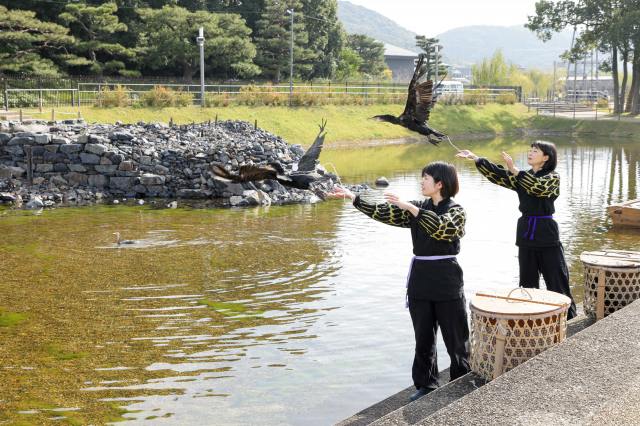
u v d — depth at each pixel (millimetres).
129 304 11344
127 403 7719
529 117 59594
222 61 56594
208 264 13977
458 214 6254
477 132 53625
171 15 52094
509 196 23141
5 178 23281
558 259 7828
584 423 4340
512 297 6305
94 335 9906
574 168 32156
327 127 46188
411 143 46938
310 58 65562
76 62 48438
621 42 57969
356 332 10031
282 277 13031
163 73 59656
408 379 8375
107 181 23266
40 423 7227
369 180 27422
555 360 5336
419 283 6391
